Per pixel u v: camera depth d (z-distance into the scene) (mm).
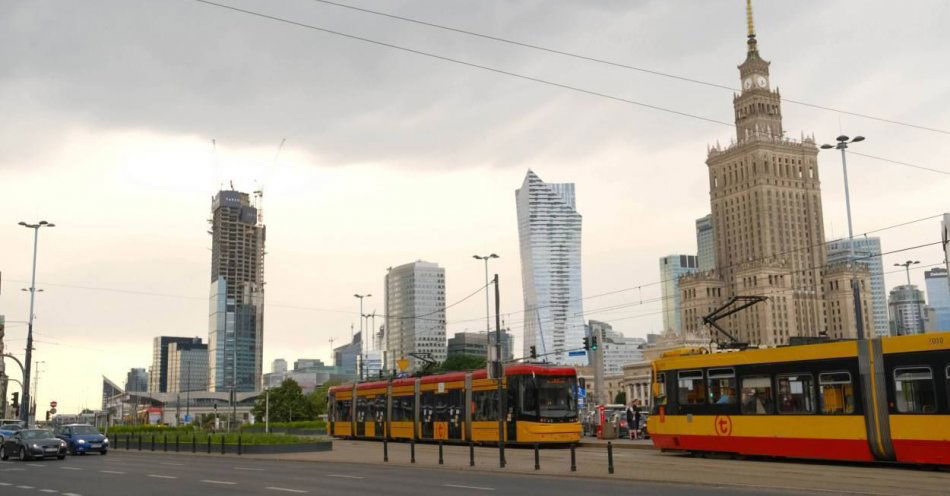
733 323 195125
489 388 45594
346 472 30375
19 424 64312
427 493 21891
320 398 166125
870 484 22547
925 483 22516
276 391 151000
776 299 187875
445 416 49344
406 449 45906
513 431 43344
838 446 28328
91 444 46531
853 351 28297
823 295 191875
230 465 35469
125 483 26312
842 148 59375
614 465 30266
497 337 48781
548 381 43531
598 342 65062
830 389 28875
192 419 185000
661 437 35438
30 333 69062
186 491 23281
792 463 30000
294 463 36781
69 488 24750
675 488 22500
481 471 29922
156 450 52156
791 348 30406
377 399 57562
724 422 32625
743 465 29297
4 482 27203
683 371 34906
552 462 32656
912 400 26484
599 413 51344
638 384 173625
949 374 25656
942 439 25562
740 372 32312
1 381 140750
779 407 30531
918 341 26562
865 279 183625
